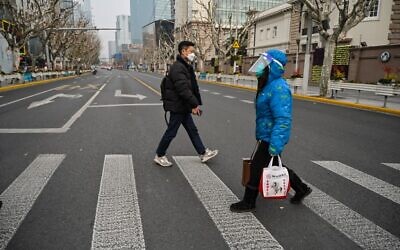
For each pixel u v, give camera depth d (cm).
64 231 304
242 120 979
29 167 491
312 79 2884
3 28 2608
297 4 3528
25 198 376
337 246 290
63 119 943
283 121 311
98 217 333
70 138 694
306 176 479
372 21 2473
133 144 649
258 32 4662
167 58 7044
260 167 341
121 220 328
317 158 580
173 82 474
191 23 6338
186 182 442
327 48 1689
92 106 1265
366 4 1577
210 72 4525
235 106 1346
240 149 625
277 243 292
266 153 337
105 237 295
